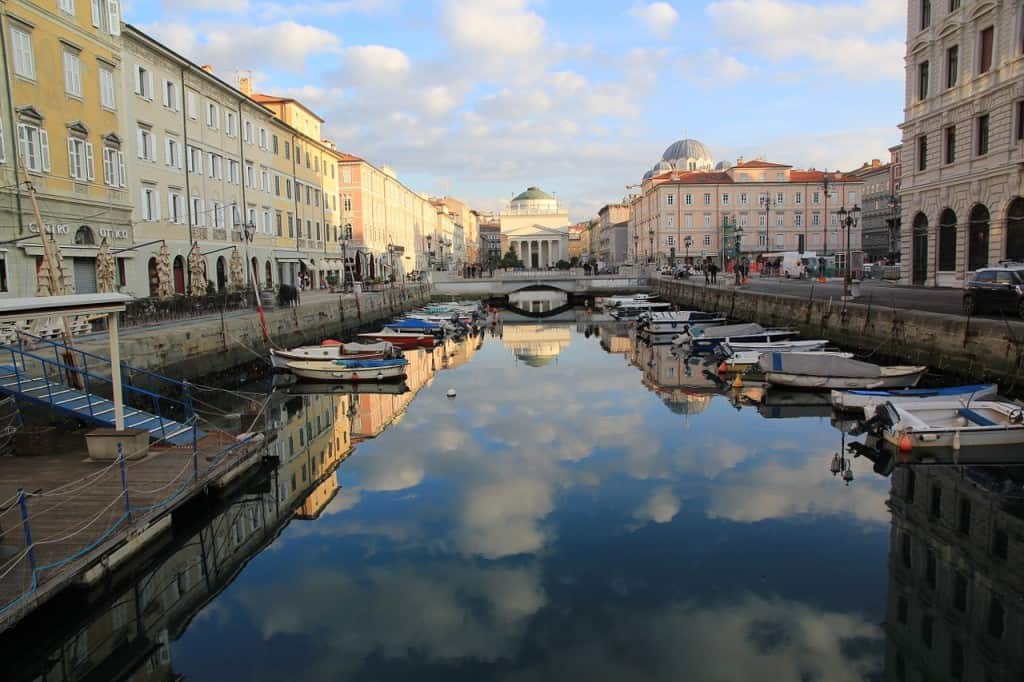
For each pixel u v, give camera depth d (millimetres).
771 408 23453
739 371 30344
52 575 9453
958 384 23469
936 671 8500
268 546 12617
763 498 14555
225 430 16969
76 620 10180
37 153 27688
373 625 9867
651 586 10844
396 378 30203
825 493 14789
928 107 39969
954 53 37500
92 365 20062
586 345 44344
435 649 9211
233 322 30406
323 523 13703
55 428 15711
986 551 11859
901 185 43969
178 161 40594
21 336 18641
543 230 157250
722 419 21922
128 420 16641
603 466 17078
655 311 56750
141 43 36406
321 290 63781
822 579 10961
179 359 25578
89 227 31016
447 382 30422
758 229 104500
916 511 13625
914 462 16609
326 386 29656
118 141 33156
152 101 37688
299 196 62250
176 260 40062
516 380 30672
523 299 104312
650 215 113938
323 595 10773
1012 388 20734
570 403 25062
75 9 30219
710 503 14328
